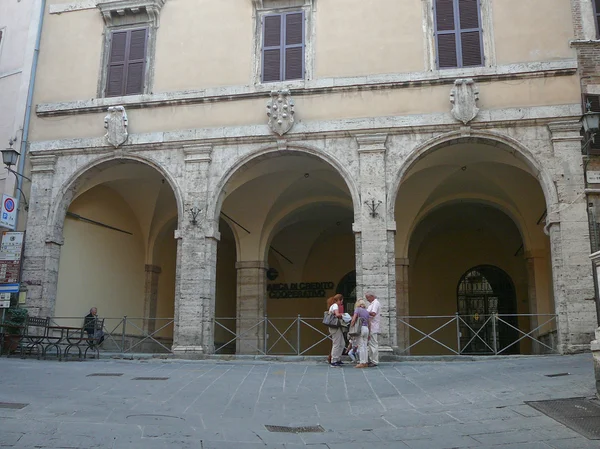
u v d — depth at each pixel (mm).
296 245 26359
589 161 15508
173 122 17656
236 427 8172
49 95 18797
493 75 16250
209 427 8102
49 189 18031
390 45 17062
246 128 17109
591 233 15164
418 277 25812
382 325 15289
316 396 10383
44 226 17797
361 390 10805
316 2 17750
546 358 13875
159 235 22344
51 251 17688
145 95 17906
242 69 17703
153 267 22203
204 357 15820
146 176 19594
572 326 14727
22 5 19891
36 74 19078
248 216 21609
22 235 17641
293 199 21938
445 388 10578
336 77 17031
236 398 10117
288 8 17906
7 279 17391
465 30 16844
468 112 16078
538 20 16578
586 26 16344
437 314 25359
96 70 18688
